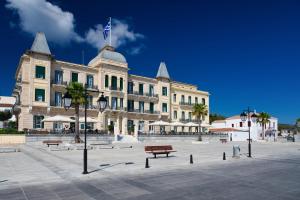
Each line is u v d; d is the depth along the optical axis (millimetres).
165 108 62000
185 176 12875
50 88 45281
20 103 44000
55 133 38344
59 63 47031
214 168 15586
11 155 21906
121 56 54438
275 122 84125
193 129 66750
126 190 9977
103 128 50031
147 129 58188
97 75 51719
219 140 57969
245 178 12445
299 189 10281
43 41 44938
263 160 20000
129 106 56094
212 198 8930
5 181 11406
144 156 21562
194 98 68562
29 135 35688
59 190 9992
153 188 10305
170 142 48406
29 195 9273
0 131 35188
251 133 72938
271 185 10961
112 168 14875
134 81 57594
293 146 40125
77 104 35594
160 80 61562
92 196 9133
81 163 16859
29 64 43688
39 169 14500
